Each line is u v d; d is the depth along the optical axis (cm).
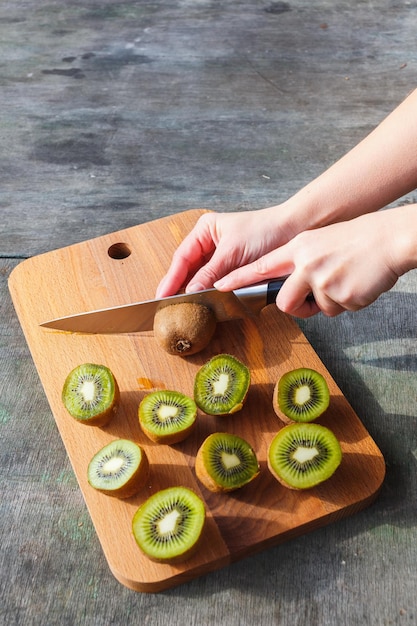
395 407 68
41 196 86
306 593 59
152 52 102
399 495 63
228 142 91
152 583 58
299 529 61
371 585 59
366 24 104
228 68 99
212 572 60
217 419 67
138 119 94
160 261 78
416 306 75
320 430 64
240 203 84
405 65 98
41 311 74
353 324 74
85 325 71
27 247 81
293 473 62
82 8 109
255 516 61
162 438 64
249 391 68
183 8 108
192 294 69
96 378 67
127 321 71
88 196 86
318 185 69
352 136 90
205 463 61
